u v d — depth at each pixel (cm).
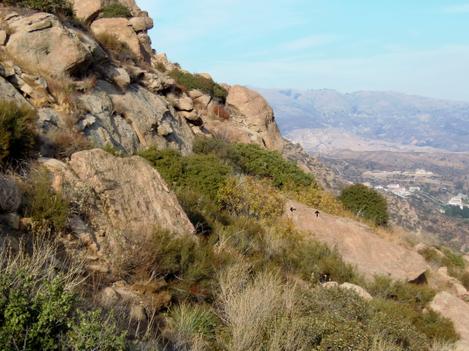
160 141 1730
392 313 989
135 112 1658
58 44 1416
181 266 734
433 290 1318
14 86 1179
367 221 2123
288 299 770
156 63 3088
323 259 1265
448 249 2264
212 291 738
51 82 1305
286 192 2052
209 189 1424
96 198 737
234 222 1216
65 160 838
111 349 399
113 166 803
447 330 1056
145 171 854
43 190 659
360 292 1077
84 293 543
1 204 595
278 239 1228
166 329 596
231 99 3319
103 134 1346
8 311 376
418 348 844
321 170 4528
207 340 620
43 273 484
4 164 708
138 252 691
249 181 1644
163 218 813
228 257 853
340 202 2252
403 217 4997
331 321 723
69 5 1717
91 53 1553
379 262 1519
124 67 1842
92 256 652
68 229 655
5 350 360
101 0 2942
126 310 574
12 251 541
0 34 1356
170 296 664
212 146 2053
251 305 669
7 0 1512
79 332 389
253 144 2372
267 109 3394
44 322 383
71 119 1210
